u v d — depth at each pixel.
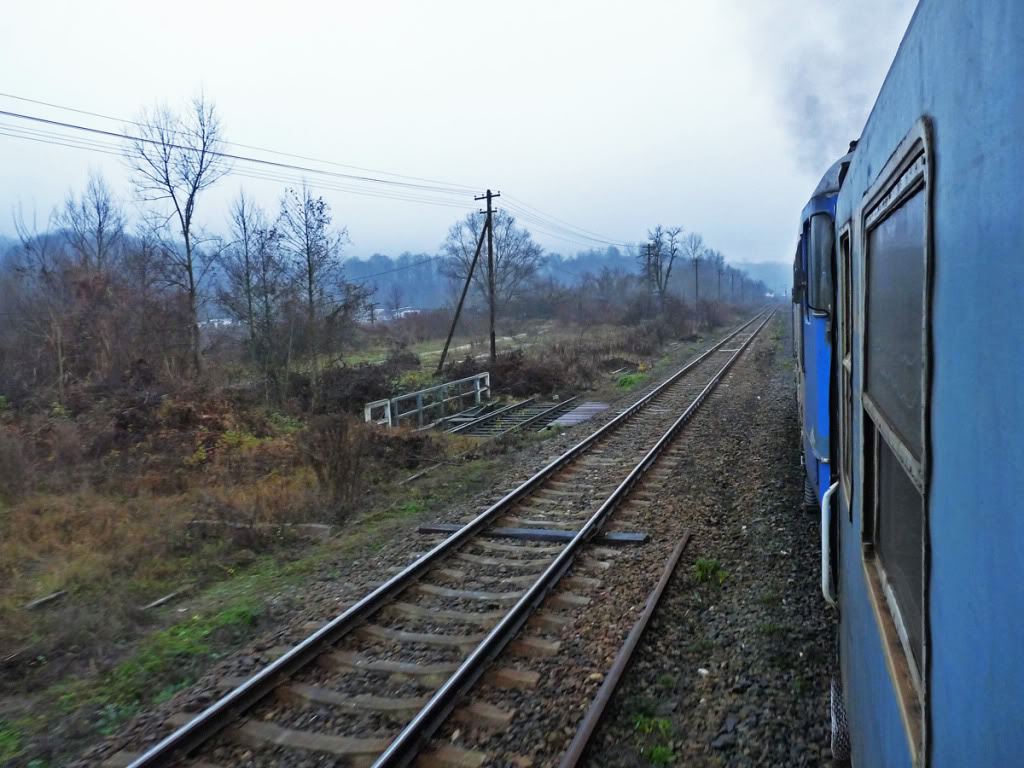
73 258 23.27
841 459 3.94
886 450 2.24
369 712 4.73
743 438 13.31
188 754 4.39
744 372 25.30
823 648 5.25
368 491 11.27
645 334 43.59
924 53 1.50
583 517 8.80
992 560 1.03
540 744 4.30
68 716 5.18
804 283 7.58
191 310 21.39
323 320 21.20
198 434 13.98
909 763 1.62
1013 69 0.95
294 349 20.78
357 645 5.73
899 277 1.94
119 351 18.75
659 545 7.65
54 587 7.69
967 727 1.15
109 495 11.33
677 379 23.73
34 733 4.98
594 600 6.35
